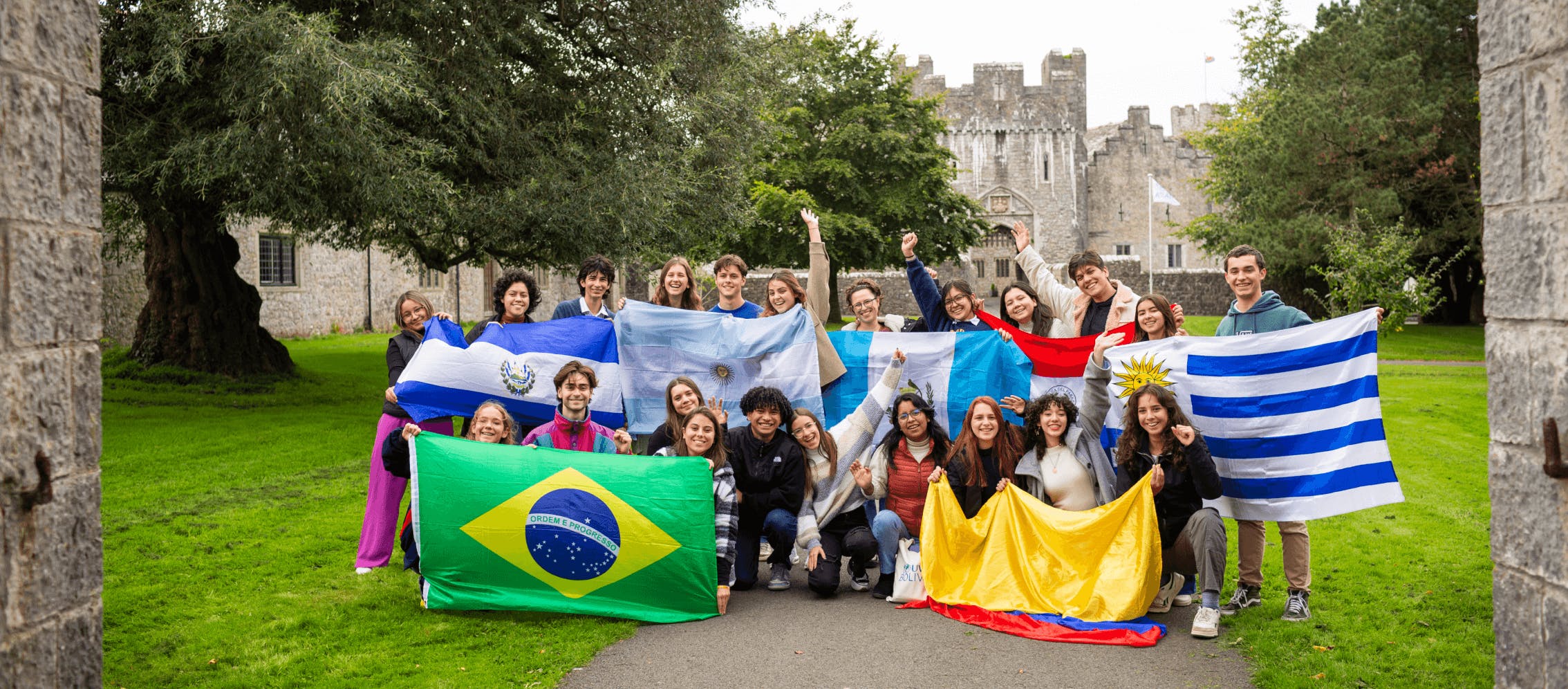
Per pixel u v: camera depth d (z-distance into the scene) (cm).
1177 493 628
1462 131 3075
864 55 3859
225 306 1828
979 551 653
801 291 823
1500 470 319
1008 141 6134
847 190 3781
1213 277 4616
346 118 1222
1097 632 576
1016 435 678
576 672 528
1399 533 818
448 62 1477
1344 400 634
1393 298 2808
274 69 1210
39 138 314
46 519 319
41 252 316
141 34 1313
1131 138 6303
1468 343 2753
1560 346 293
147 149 1341
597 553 617
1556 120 293
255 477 1051
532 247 1622
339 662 538
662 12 1645
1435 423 1376
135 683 509
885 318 928
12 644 306
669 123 1695
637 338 812
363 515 891
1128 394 690
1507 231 313
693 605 623
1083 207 6234
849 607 652
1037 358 799
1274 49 3938
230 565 727
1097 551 616
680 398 689
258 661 539
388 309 3597
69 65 328
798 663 542
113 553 752
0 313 300
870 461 701
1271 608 635
